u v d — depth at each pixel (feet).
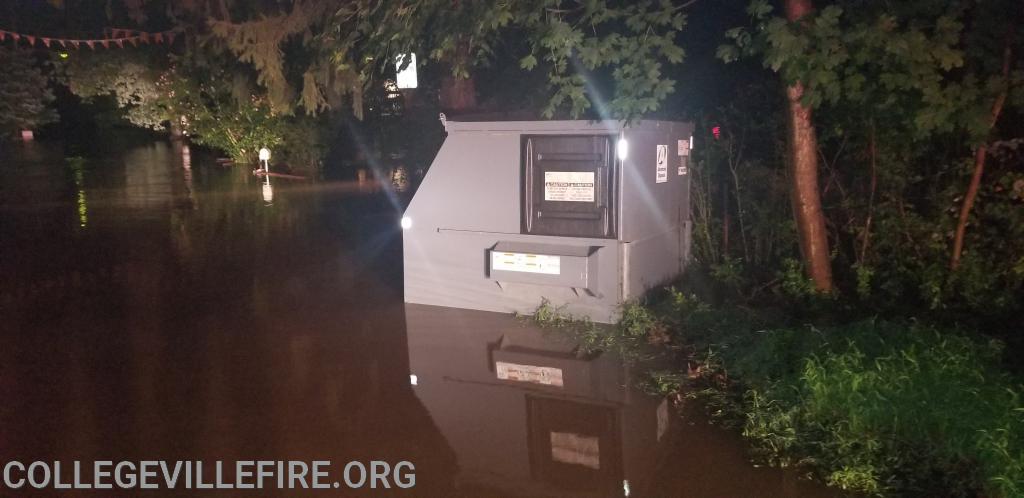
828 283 27.53
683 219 31.07
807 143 26.66
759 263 31.48
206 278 34.42
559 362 23.35
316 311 29.04
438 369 23.00
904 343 21.40
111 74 123.03
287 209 55.21
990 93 23.58
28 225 48.93
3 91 141.28
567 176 26.04
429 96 68.54
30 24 71.46
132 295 31.60
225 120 93.86
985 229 27.40
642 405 20.25
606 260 25.94
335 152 86.33
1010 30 23.93
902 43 21.91
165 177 79.20
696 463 17.12
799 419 18.28
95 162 99.45
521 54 38.73
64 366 23.49
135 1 56.80
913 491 15.52
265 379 22.36
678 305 26.53
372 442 18.44
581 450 17.85
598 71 34.19
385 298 30.60
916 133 24.54
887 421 17.48
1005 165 27.20
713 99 34.45
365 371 22.91
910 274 28.27
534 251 26.50
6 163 98.27
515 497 15.89
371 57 30.60
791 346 21.97
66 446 18.28
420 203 28.68
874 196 29.19
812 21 22.71
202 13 49.70
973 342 21.56
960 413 17.22
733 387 20.98
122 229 47.21
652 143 27.43
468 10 27.68
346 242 42.57
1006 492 14.70
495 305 28.04
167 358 24.16
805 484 16.14
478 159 27.32
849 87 23.82
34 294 31.91
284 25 43.47
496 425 19.25
